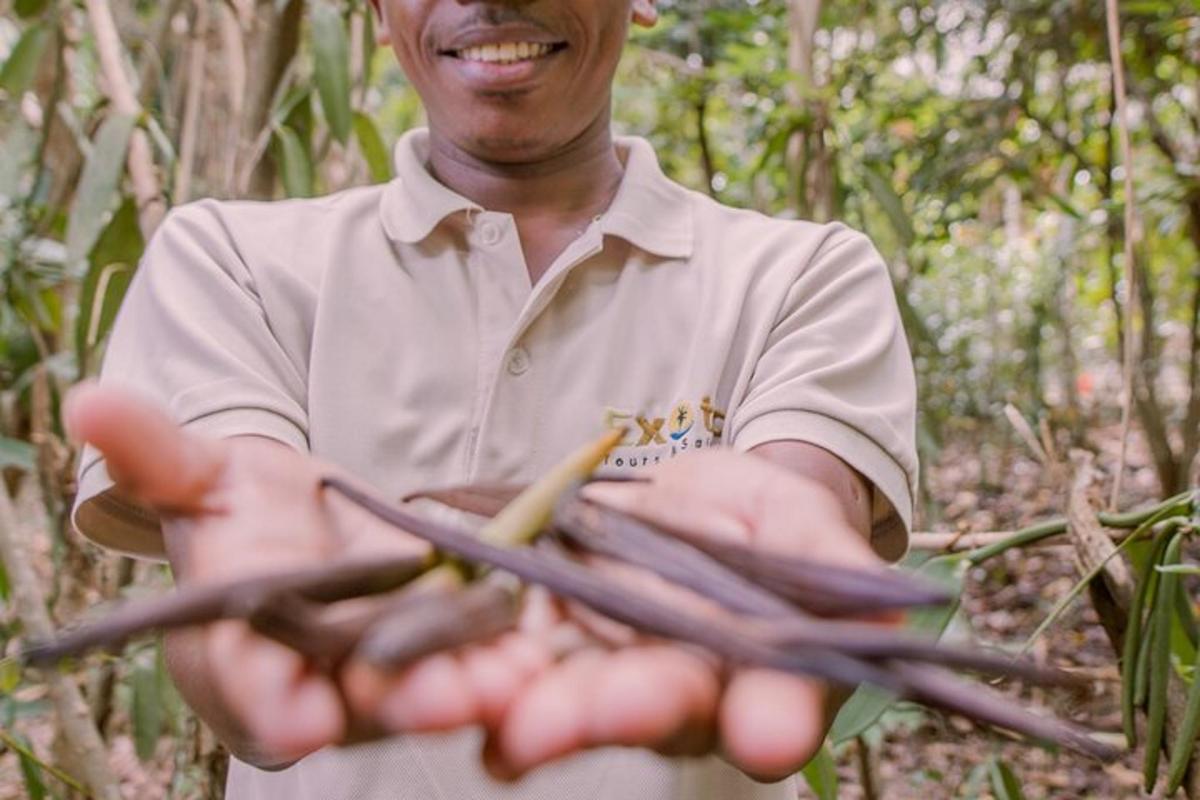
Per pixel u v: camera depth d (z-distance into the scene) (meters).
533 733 0.46
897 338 0.96
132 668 1.51
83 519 0.86
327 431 0.89
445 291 0.94
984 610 2.79
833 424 0.85
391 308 0.93
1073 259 3.81
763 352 0.93
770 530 0.58
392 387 0.91
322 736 0.46
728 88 2.70
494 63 0.92
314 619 0.48
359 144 1.75
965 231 3.67
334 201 1.03
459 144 0.97
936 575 1.20
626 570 0.54
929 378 2.74
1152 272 3.59
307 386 0.92
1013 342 4.18
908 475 0.89
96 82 1.92
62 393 1.88
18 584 1.44
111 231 1.55
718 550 0.55
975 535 1.27
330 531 0.61
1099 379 4.77
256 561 0.56
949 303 4.39
